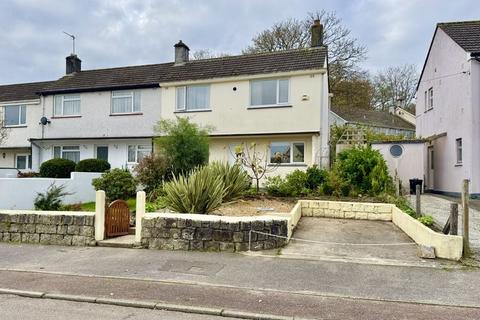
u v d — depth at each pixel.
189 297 5.82
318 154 17.80
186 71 20.92
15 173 20.06
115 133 21.55
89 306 5.56
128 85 21.20
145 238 8.84
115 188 14.16
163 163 14.85
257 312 5.27
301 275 6.85
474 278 6.64
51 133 23.08
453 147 17.70
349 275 6.83
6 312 5.29
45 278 6.79
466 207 7.89
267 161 18.70
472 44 16.89
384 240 9.30
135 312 5.34
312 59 18.61
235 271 7.09
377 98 51.06
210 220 8.54
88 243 9.16
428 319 5.03
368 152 14.82
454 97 17.62
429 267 7.25
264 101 18.67
